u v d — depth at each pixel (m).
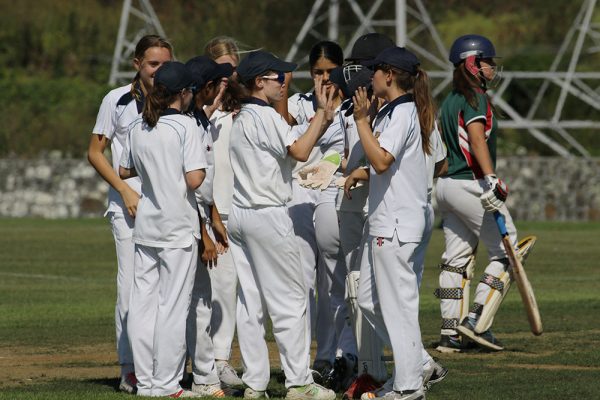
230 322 31.08
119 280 29.50
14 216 116.69
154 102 27.16
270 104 27.84
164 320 27.19
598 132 146.62
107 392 28.30
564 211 115.94
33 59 150.50
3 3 156.25
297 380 27.34
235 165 27.53
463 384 29.38
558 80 127.62
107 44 153.00
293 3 137.75
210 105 28.94
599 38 142.12
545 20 150.62
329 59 31.27
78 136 123.25
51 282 56.31
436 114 27.72
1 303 47.91
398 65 25.81
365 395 26.80
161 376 27.34
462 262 36.44
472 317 35.84
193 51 138.62
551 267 64.19
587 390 28.44
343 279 31.16
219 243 29.39
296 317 27.33
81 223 104.38
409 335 26.00
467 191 35.66
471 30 149.88
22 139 123.31
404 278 25.98
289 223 27.34
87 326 41.41
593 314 44.25
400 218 25.83
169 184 27.08
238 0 140.75
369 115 28.22
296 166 31.62
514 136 146.38
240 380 30.98
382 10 140.38
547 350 35.72
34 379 30.80
